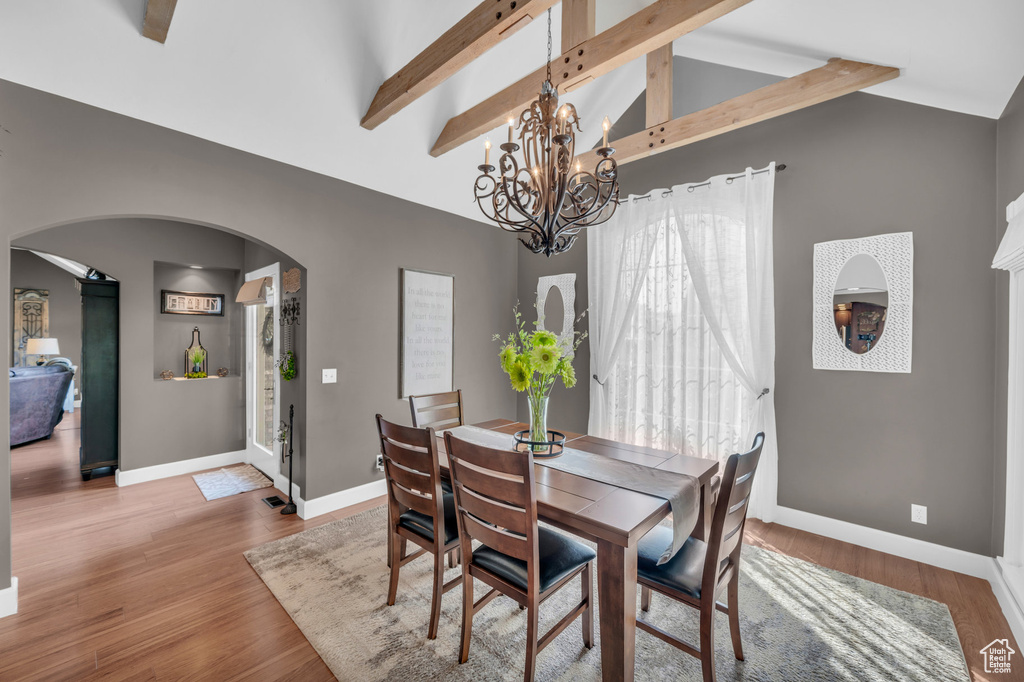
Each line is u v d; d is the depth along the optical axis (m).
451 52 2.28
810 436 2.92
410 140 3.30
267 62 2.50
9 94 2.00
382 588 2.27
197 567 2.45
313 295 3.09
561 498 1.66
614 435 3.73
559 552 1.74
